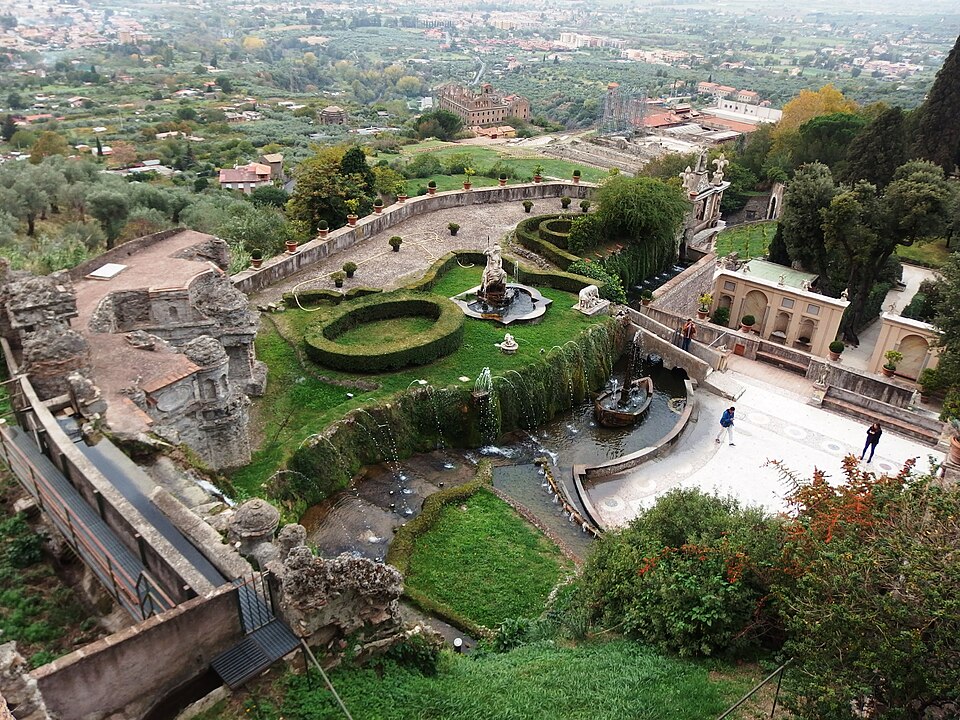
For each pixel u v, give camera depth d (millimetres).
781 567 19094
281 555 18156
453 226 62438
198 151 158375
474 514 32500
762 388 47844
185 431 28094
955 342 44250
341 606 16781
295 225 64938
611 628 22156
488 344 44688
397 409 38000
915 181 56094
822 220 60281
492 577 28406
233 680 15406
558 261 58031
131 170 129625
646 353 51406
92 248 69000
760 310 59656
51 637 16938
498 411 40688
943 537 14836
